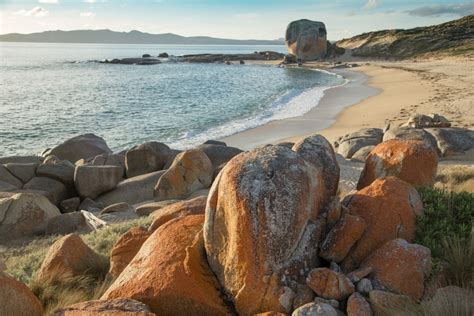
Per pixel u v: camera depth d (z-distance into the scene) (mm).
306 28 137750
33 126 40250
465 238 6367
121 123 41094
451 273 5707
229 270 5586
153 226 8258
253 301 5324
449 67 85562
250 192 5504
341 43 163250
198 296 5488
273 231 5422
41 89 68625
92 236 12227
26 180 20219
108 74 100188
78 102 54719
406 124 26531
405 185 6906
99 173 19328
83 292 7602
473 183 14961
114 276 7508
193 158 18469
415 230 6457
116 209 16719
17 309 5750
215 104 51750
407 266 5508
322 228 6023
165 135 35594
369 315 4941
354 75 88125
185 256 5953
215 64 141625
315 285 5305
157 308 5516
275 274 5348
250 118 41750
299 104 49688
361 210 6469
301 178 5816
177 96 59938
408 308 4961
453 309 4754
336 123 37688
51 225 15875
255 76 92750
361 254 5992
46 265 8414
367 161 8953
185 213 8258
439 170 18188
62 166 20656
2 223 15664
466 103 41469
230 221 5613
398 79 72250
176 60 156375
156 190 18344
